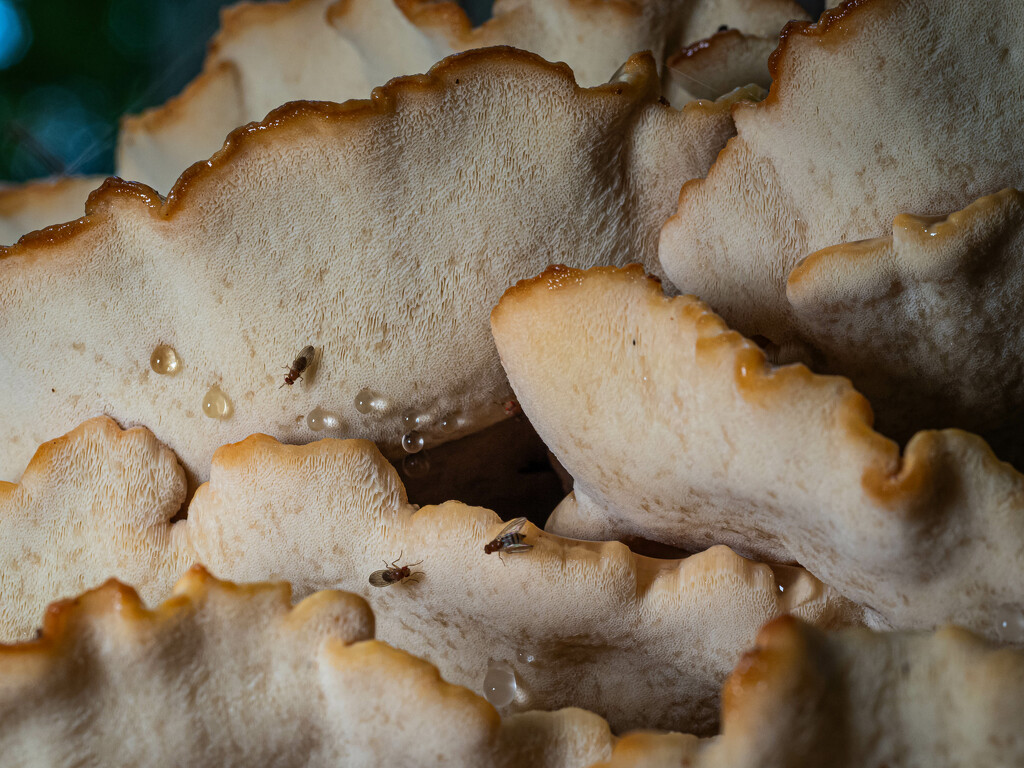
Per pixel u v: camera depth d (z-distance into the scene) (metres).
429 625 0.17
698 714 0.17
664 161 0.18
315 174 0.17
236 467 0.16
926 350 0.17
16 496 0.17
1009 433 0.17
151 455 0.17
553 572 0.16
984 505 0.15
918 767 0.14
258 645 0.15
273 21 0.22
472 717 0.15
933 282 0.16
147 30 0.37
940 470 0.15
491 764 0.15
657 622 0.16
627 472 0.16
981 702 0.14
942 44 0.16
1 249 0.17
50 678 0.14
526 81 0.17
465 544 0.16
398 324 0.17
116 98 0.38
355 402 0.17
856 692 0.14
